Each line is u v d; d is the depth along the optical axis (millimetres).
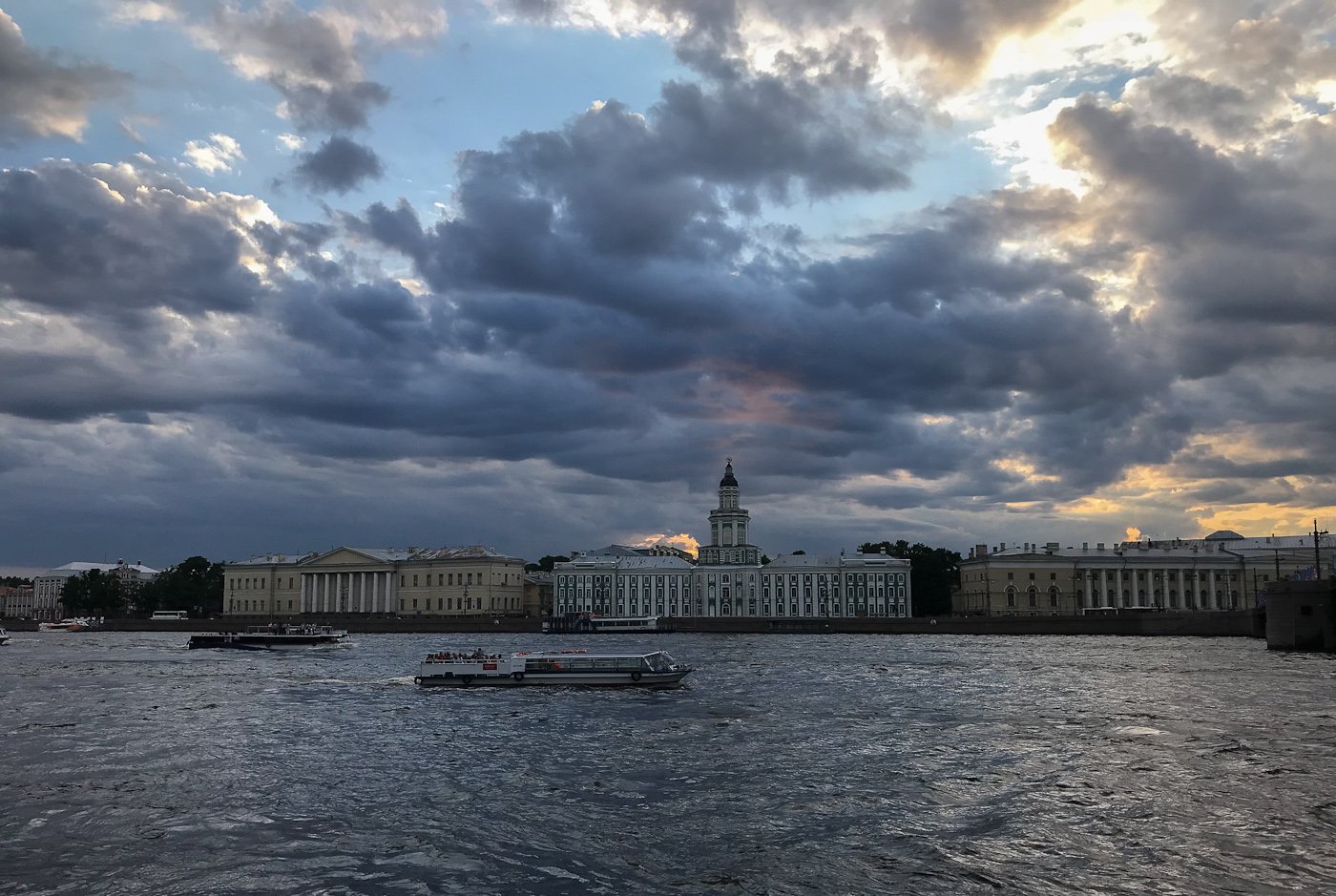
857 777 39688
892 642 145000
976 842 30375
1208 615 154625
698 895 26109
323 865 28656
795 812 34062
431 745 47531
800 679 80000
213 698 68750
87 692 73875
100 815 34094
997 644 135375
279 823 32906
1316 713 55906
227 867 28422
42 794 37406
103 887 26891
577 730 52031
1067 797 35875
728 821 33000
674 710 60156
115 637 187750
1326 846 29609
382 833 31719
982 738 48812
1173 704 60438
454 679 75125
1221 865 27953
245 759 44375
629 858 29156
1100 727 51656
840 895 25969
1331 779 38531
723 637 170125
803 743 47469
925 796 36250
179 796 36938
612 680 73312
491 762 43000
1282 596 114375
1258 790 36625
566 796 36625
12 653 129125
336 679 83562
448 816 33781
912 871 27688
